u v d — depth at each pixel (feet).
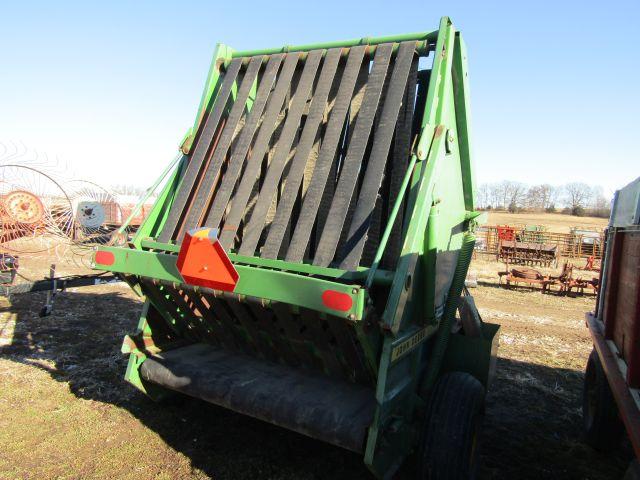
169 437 12.96
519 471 12.93
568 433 15.52
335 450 12.77
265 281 9.29
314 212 10.66
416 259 9.80
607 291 13.56
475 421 10.89
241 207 11.55
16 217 22.68
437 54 10.98
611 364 11.08
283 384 10.85
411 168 9.89
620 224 12.91
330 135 11.34
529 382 20.08
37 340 20.90
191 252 9.92
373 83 11.53
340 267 9.77
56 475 10.90
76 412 14.07
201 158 12.77
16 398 14.71
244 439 13.10
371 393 10.55
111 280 22.11
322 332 10.19
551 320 34.91
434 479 10.23
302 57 12.98
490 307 39.11
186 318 12.70
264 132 12.19
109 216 41.91
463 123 12.58
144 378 12.45
